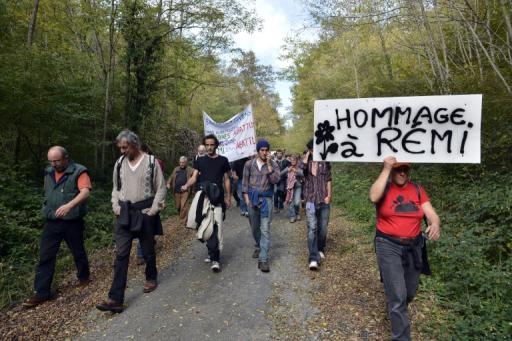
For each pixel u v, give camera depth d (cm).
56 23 1112
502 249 432
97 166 1129
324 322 358
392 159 310
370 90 1202
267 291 437
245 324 360
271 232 750
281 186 981
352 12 962
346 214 844
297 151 3070
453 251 427
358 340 326
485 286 366
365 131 361
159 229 446
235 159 950
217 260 507
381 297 403
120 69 1256
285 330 347
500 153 618
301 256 570
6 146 920
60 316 387
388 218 312
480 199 540
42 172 946
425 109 342
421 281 416
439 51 848
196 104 2595
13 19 884
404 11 808
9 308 411
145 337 340
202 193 499
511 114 612
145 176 420
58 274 504
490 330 310
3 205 626
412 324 343
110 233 701
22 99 768
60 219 432
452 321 339
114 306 383
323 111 374
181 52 1290
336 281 457
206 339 335
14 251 539
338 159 369
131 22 1123
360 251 565
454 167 713
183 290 446
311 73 2073
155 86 1339
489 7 668
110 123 1163
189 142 1922
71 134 975
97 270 525
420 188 318
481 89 660
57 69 877
